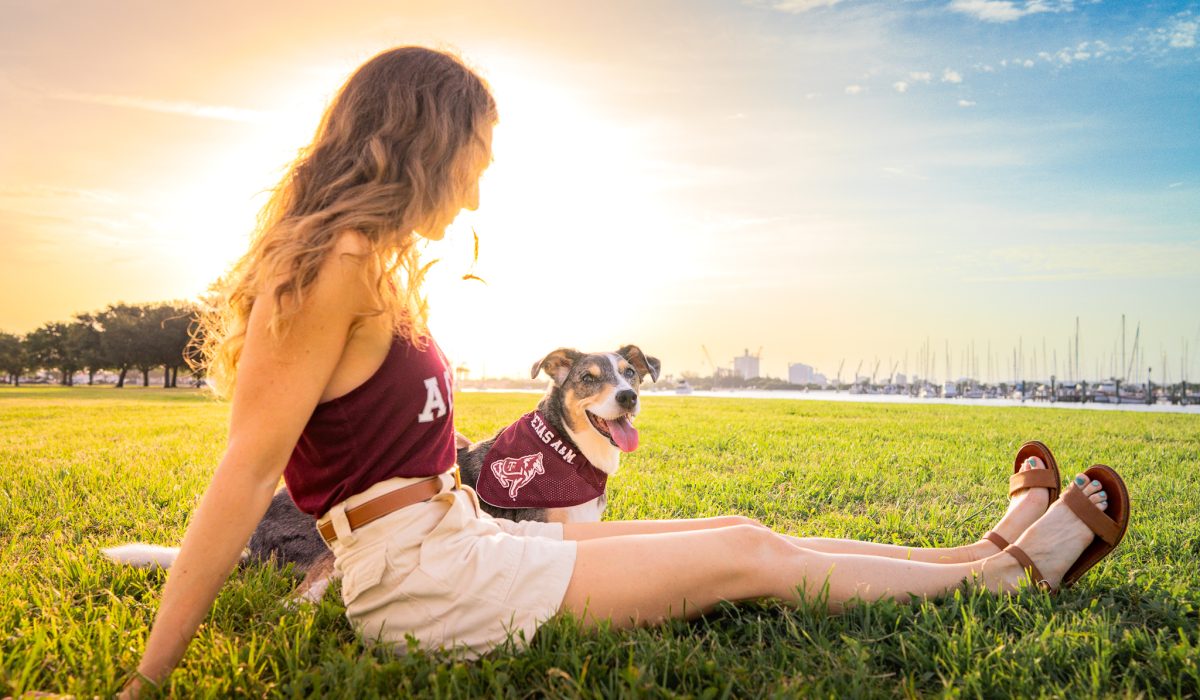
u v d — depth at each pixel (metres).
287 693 1.98
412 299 2.17
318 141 2.22
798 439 9.71
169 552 3.11
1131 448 8.27
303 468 2.16
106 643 2.21
